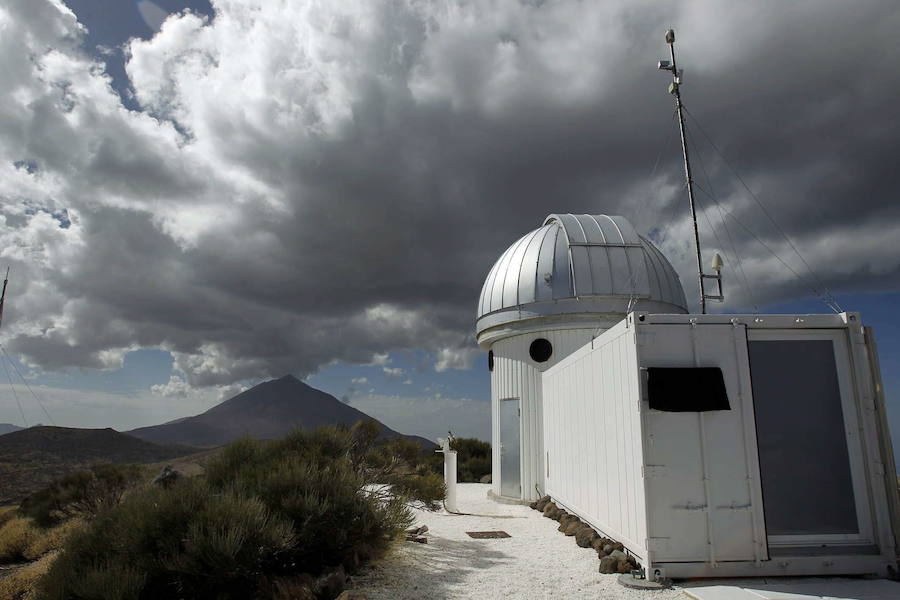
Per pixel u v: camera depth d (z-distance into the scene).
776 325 7.86
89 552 6.81
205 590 6.40
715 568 7.15
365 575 7.58
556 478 13.53
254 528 6.60
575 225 16.36
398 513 8.78
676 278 17.03
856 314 7.97
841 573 7.23
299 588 6.41
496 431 16.91
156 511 6.81
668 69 13.19
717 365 7.67
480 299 17.69
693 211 12.27
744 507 7.30
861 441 7.70
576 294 15.13
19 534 13.83
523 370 15.91
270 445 10.84
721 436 7.48
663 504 7.29
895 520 7.39
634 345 7.72
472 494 18.58
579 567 8.12
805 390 7.86
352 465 11.97
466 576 7.67
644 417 7.50
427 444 25.55
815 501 7.55
